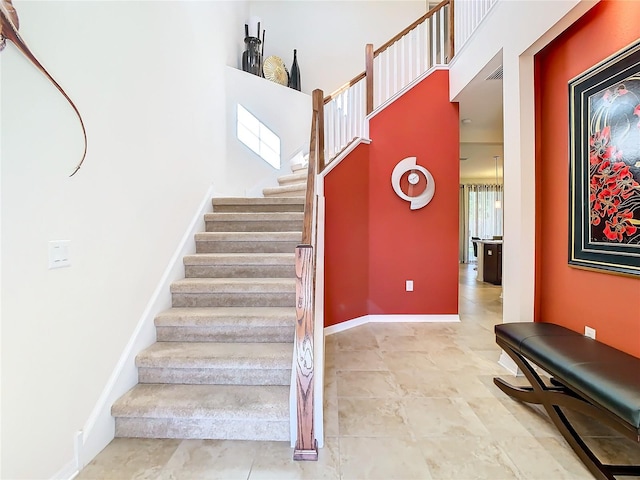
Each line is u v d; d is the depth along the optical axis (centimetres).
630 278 181
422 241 404
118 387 189
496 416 202
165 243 255
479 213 1074
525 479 152
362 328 377
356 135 404
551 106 240
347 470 158
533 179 248
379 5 563
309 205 211
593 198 201
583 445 164
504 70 268
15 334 129
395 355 298
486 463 162
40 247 140
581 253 211
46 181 143
